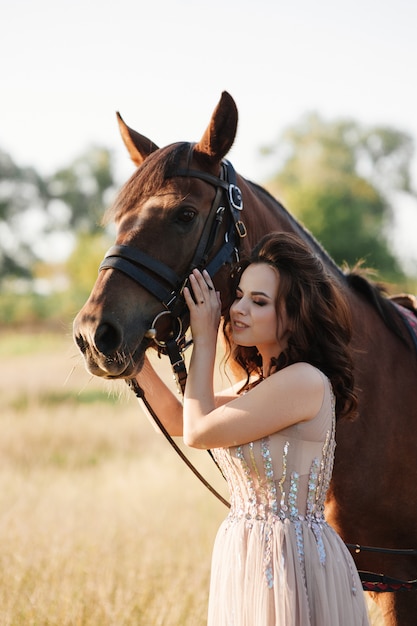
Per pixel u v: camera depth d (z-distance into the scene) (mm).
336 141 66688
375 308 3943
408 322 3963
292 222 4074
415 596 3627
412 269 49250
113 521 7434
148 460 11414
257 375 3584
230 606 3000
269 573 2941
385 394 3701
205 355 3240
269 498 3041
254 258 3229
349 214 48969
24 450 13008
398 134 68438
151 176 3391
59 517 7590
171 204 3332
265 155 67688
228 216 3514
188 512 7941
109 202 3533
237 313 3199
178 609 5023
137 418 16047
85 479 10367
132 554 6363
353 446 3588
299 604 2912
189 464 3662
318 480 3078
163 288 3299
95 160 89938
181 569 5910
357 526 3662
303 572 2963
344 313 3227
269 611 2920
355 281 4047
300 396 3035
